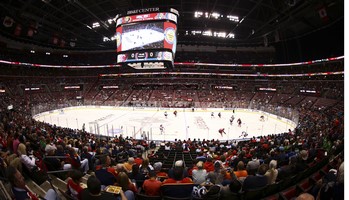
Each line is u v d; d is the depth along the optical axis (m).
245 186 5.16
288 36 47.00
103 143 15.27
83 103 49.69
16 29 37.53
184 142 19.48
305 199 2.86
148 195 4.99
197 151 14.04
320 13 29.42
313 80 49.38
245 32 46.97
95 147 13.55
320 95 42.59
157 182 5.05
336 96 38.91
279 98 49.56
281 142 15.30
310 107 39.28
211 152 13.05
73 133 20.62
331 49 43.50
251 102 46.06
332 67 46.47
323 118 25.77
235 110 45.59
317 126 21.05
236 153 12.21
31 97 49.75
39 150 9.84
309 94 45.66
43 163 6.68
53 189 4.35
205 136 27.00
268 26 40.19
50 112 41.94
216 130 29.83
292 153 9.58
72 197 3.96
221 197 4.86
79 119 36.88
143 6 33.66
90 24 41.78
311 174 7.48
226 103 46.59
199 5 33.94
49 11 34.97
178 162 6.23
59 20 38.19
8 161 5.38
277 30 41.78
